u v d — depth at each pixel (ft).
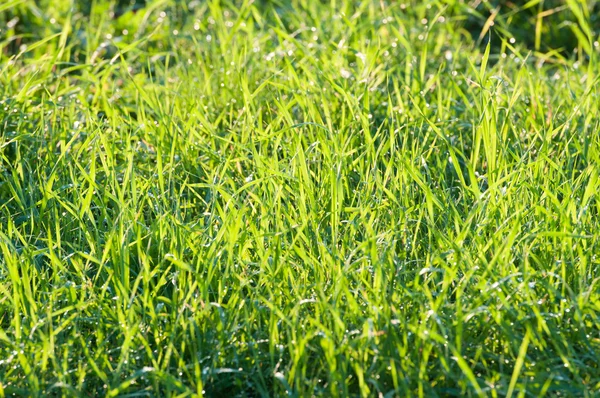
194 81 14.67
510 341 8.13
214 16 16.81
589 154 10.75
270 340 7.93
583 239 9.32
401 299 8.65
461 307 8.25
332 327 8.24
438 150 11.44
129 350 8.25
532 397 7.71
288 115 11.28
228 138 12.42
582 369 8.15
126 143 11.37
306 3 18.40
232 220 9.46
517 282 8.75
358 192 10.31
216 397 8.20
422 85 13.56
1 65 15.24
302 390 7.64
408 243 9.72
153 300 9.08
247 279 8.82
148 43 17.37
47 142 12.19
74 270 9.83
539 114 12.84
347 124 11.86
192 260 9.33
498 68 15.31
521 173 10.33
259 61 15.03
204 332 8.41
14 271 8.64
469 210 10.54
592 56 14.26
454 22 19.06
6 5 13.74
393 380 7.61
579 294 8.40
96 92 13.47
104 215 10.15
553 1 19.25
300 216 9.85
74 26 18.42
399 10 18.28
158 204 10.01
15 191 10.64
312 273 9.23
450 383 7.99
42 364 7.86
